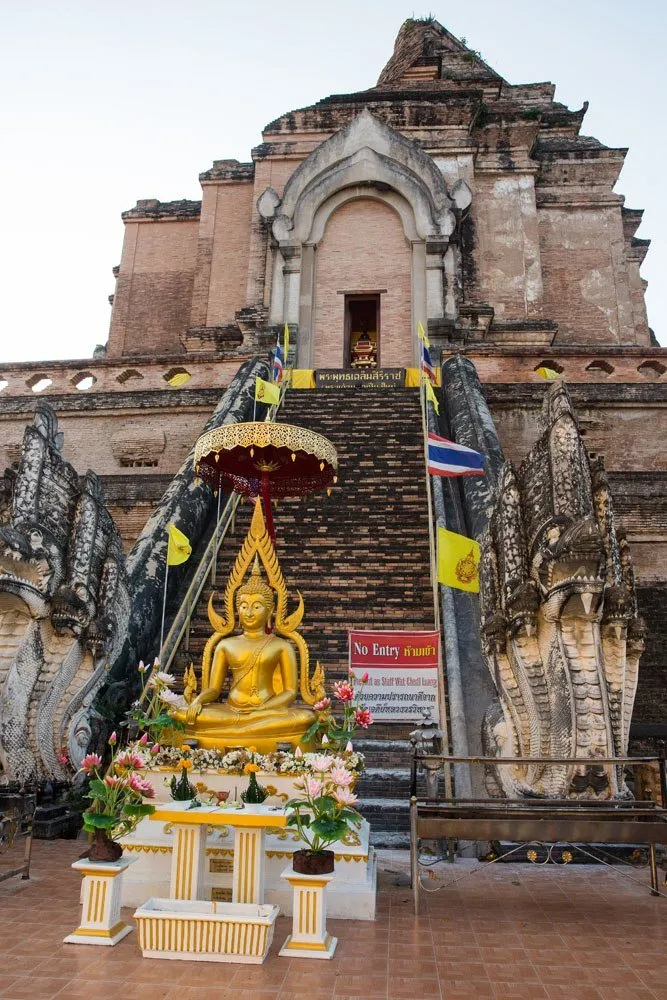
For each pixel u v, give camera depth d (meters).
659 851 7.71
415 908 5.97
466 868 7.48
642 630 8.06
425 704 10.05
